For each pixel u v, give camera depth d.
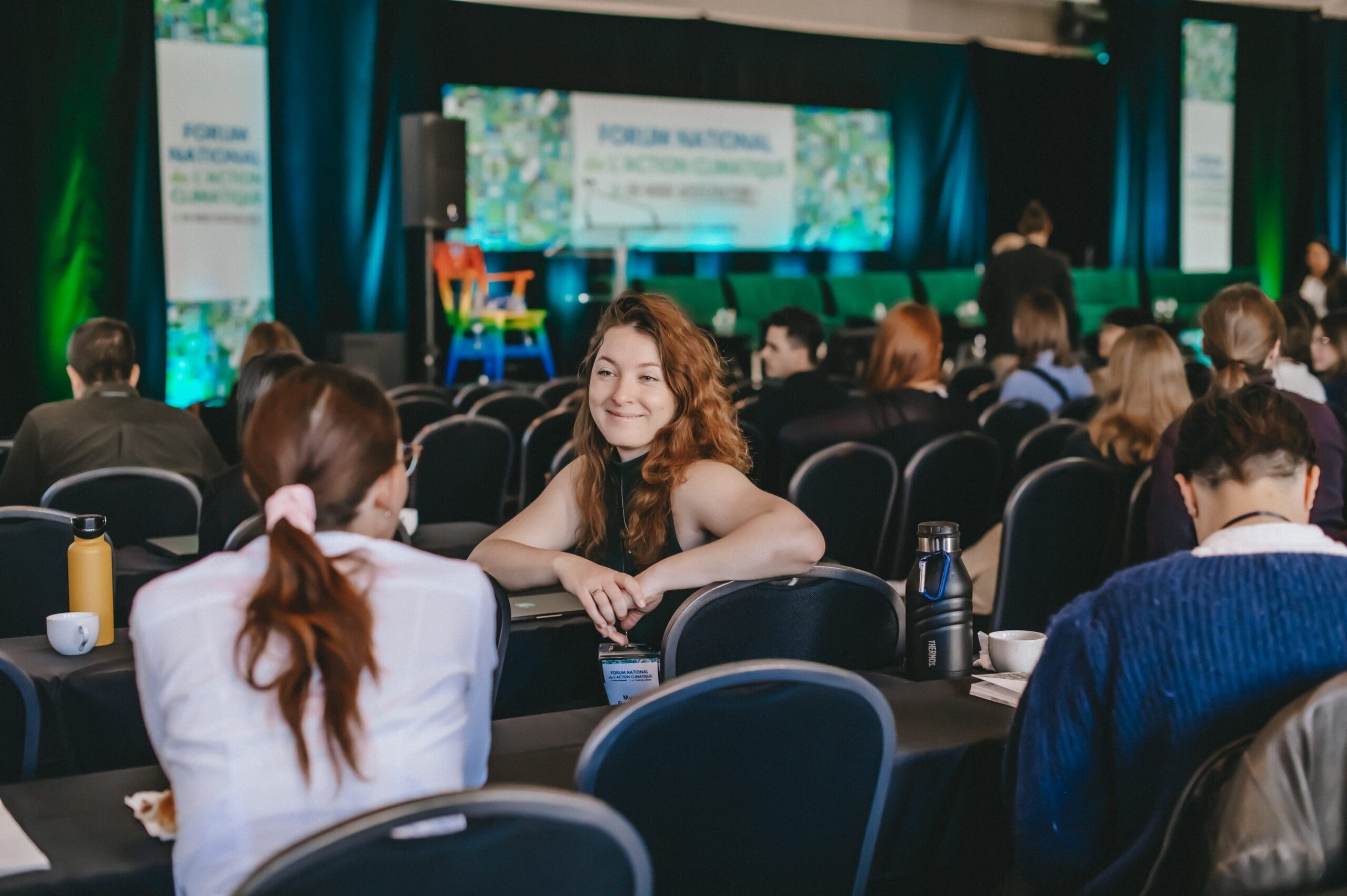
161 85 8.62
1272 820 1.36
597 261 11.18
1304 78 13.77
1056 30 12.62
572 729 1.91
